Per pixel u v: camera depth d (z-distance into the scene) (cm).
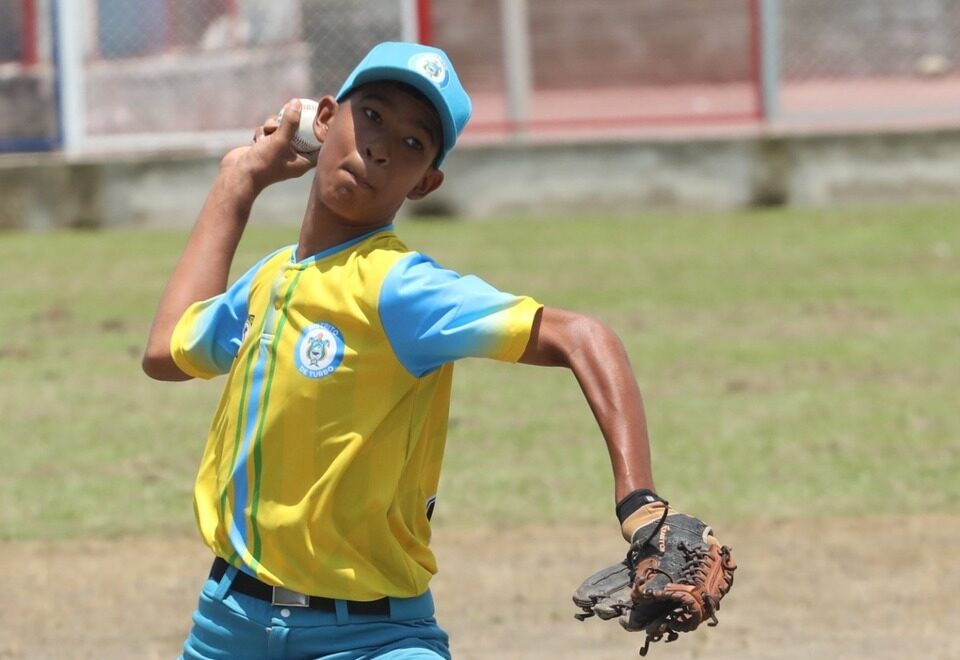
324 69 5928
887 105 6397
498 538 2677
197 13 5941
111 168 5738
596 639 2223
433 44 5975
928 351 3894
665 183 5859
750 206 5881
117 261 5084
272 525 1165
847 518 2762
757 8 6097
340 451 1150
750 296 4494
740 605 2364
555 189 5850
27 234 5684
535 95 6266
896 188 5884
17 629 2256
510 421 3388
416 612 1195
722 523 2733
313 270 1176
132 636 2236
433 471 1220
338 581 1159
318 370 1151
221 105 5947
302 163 1343
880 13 6438
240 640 1185
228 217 1345
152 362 1302
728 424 3312
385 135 1147
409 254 1152
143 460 3117
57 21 5881
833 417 3362
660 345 3956
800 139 5856
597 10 6216
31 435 3262
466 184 5831
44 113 6044
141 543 2666
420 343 1125
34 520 2764
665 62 6225
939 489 2905
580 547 2630
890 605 2355
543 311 1097
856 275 4744
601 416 1051
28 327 4188
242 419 1191
